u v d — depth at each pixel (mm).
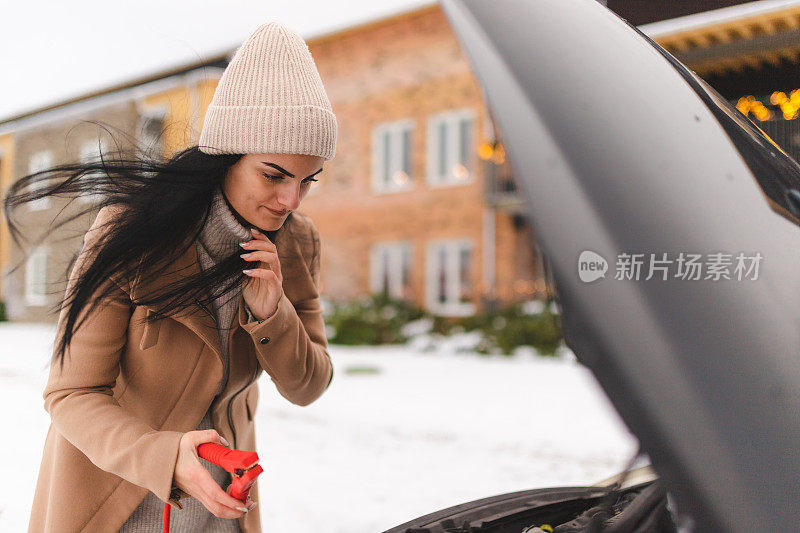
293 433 5633
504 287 14594
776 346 538
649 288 518
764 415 510
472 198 14836
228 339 1163
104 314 1017
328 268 16859
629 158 556
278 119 961
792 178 676
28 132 13562
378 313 14766
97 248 973
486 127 14164
